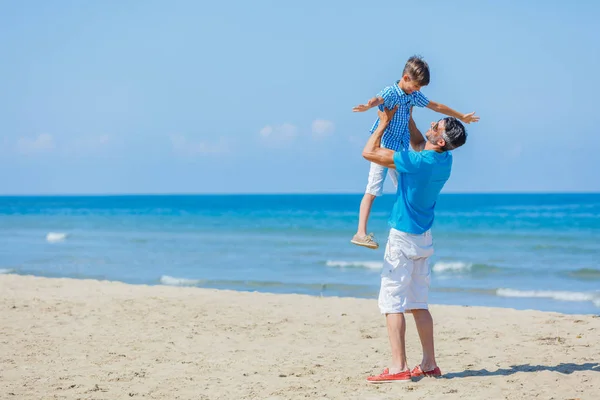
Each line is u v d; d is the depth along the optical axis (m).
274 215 61.09
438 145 5.93
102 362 7.24
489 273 20.52
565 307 14.27
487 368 6.78
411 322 9.98
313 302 12.44
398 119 6.22
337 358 7.51
